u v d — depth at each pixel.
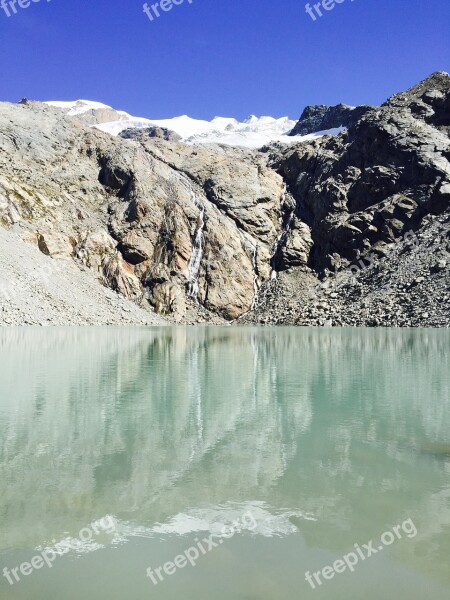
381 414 14.50
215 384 20.03
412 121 93.00
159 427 12.97
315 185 98.62
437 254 73.81
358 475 9.28
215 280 88.50
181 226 90.62
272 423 13.43
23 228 77.31
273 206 100.62
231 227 94.19
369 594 5.58
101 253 85.00
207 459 10.24
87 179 95.19
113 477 9.17
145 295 85.12
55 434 12.20
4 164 86.19
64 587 5.70
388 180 88.06
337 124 180.25
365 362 27.33
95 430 12.61
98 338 44.72
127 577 5.94
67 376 21.92
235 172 102.38
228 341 43.44
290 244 94.12
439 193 81.25
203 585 5.68
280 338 47.28
